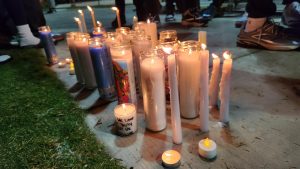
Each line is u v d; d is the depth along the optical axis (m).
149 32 1.27
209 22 2.89
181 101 0.94
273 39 1.69
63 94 1.26
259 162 0.72
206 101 0.82
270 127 0.87
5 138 0.92
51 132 0.93
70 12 5.45
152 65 0.80
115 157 0.79
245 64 1.48
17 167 0.77
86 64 1.23
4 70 1.73
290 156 0.73
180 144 0.82
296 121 0.90
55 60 1.76
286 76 1.28
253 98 1.08
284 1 1.90
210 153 0.73
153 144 0.84
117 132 0.92
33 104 1.17
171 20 3.14
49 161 0.78
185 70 0.87
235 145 0.80
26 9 2.56
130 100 1.01
